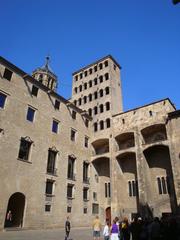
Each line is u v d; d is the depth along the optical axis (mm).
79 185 41000
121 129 45250
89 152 47344
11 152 29703
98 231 20062
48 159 36188
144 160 40438
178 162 34969
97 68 57969
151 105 43375
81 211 39562
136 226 14484
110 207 44000
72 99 58938
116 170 42625
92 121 51250
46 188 34094
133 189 42281
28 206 29906
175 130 37656
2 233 23953
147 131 43156
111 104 49969
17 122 31984
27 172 31219
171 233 13852
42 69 58062
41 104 37562
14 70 34188
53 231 29016
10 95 32156
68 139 41750
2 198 26703
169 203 37000
